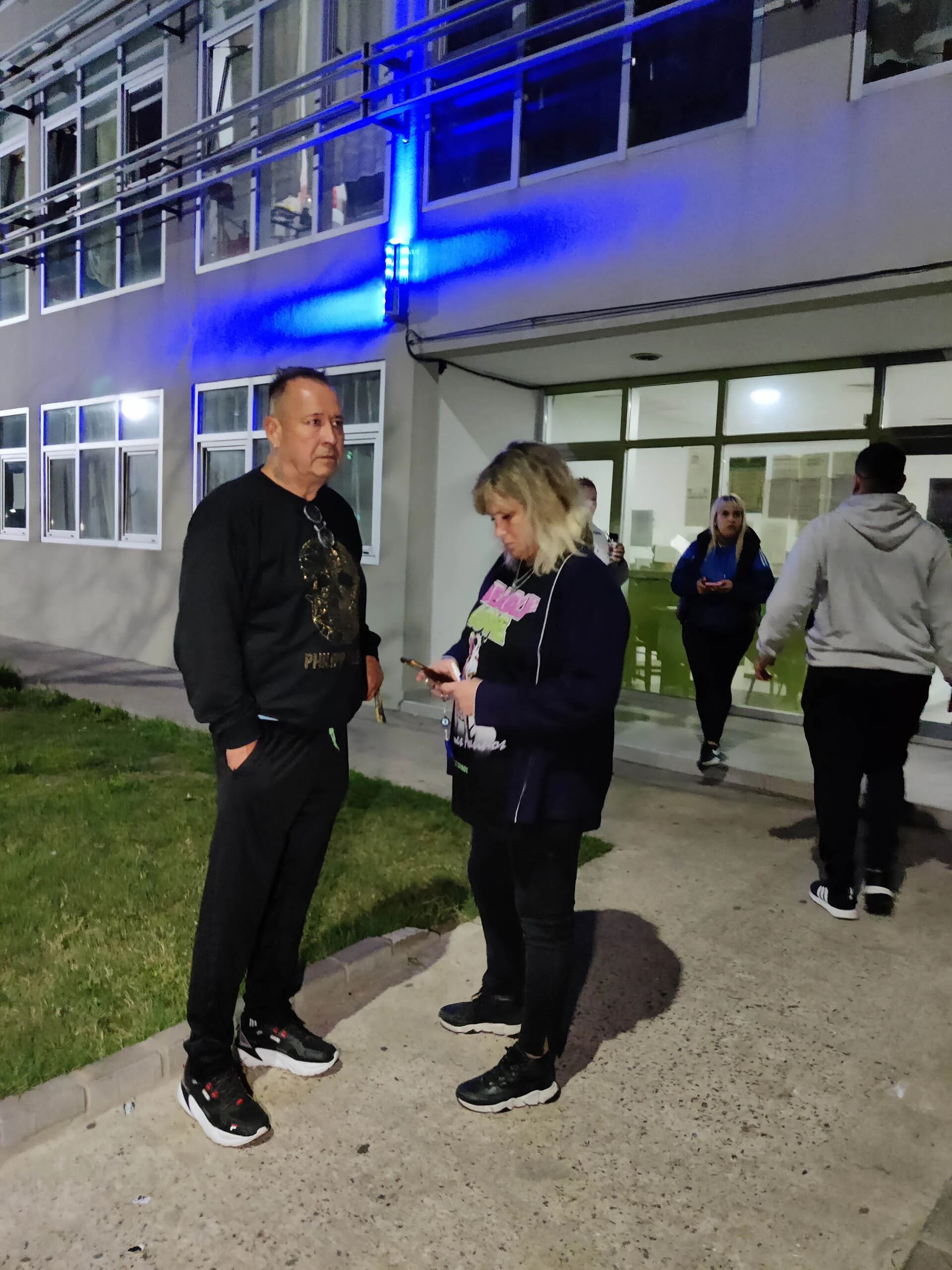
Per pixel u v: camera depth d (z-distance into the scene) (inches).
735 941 142.2
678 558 310.2
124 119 410.0
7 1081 101.3
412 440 300.5
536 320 268.1
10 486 504.4
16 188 497.4
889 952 138.8
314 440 95.4
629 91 247.8
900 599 142.4
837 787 148.3
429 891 156.2
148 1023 113.3
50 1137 97.2
